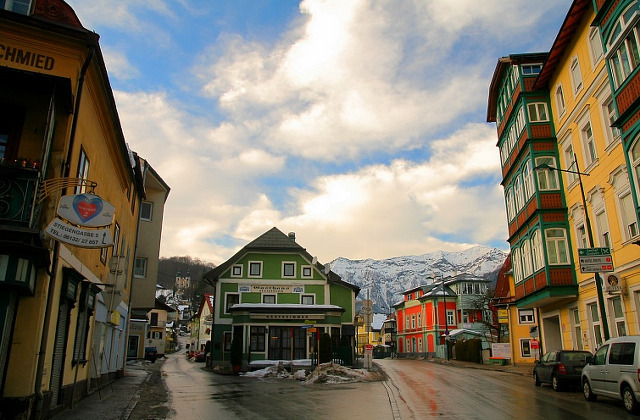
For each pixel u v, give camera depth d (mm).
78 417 10758
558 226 23047
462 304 64562
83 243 9445
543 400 14281
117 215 18141
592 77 19734
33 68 10508
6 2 11492
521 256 26938
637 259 16688
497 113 31484
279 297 39469
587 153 20844
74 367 13055
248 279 39594
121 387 18391
